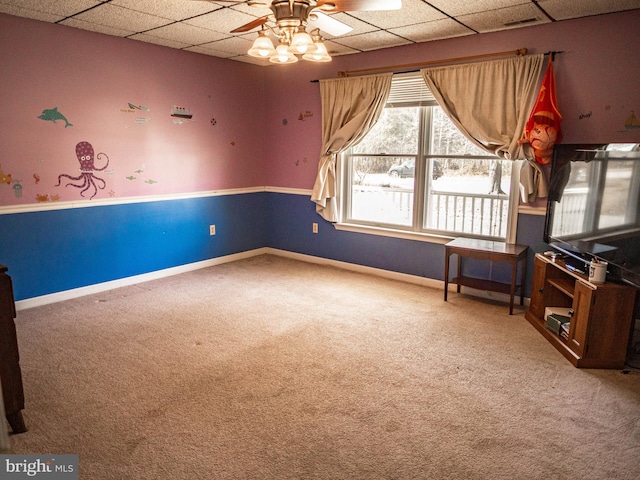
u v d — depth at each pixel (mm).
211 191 5098
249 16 3412
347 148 4797
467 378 2686
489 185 4129
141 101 4312
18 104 3541
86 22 3602
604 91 3332
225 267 5164
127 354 2965
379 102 4426
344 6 2285
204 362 2861
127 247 4414
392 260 4715
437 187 4434
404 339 3221
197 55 4723
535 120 3459
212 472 1903
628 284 2744
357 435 2150
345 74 4637
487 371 2770
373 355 2973
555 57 3490
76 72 3828
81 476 1869
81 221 4039
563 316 3223
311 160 5215
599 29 3289
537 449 2057
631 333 2770
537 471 1917
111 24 3654
